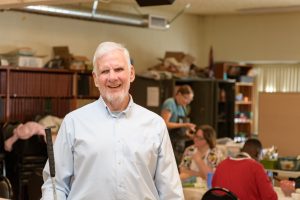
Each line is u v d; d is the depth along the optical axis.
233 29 9.36
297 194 3.93
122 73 2.16
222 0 7.57
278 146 5.55
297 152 5.43
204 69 8.79
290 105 5.47
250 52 9.21
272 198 3.64
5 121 6.08
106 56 2.16
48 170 2.25
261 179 3.66
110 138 2.19
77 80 6.92
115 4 7.85
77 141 2.19
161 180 2.24
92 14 6.69
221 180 3.78
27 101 6.38
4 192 3.93
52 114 6.62
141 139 2.21
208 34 9.55
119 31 8.09
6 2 3.87
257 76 9.55
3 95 6.09
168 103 6.68
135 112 2.26
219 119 8.55
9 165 5.83
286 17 8.87
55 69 6.61
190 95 6.73
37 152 5.77
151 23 7.60
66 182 2.24
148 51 8.58
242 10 8.61
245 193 3.67
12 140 5.74
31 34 6.85
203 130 4.81
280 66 9.34
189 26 9.40
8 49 6.59
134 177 2.17
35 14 6.68
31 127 5.72
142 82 7.70
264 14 9.05
